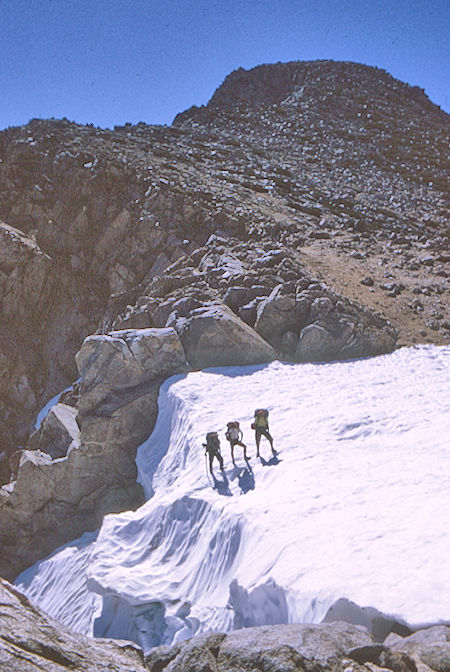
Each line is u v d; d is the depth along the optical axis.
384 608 9.36
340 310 29.28
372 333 28.86
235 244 38.97
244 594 12.59
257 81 98.38
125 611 16.91
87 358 25.72
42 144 51.38
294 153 69.31
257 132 77.75
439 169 71.69
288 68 101.81
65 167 48.53
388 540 11.93
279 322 28.92
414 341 30.33
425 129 84.88
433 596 9.43
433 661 6.82
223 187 49.78
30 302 42.47
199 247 40.28
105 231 43.56
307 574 11.30
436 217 54.31
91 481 24.89
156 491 21.27
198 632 14.26
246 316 29.53
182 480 19.59
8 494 24.91
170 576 16.67
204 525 16.91
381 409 21.31
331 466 17.03
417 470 15.59
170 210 42.69
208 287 32.69
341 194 55.03
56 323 42.03
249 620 12.73
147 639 15.36
